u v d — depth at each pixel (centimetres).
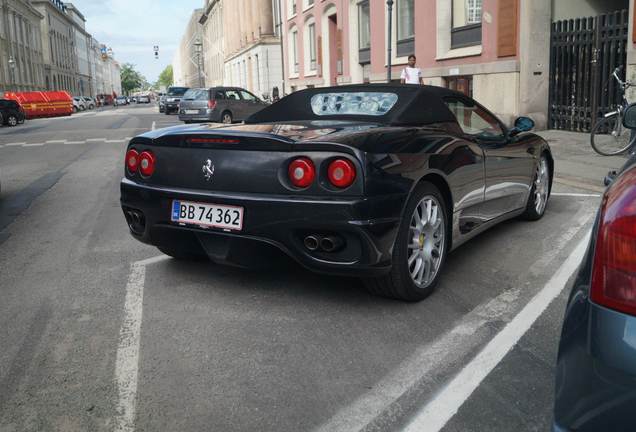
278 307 363
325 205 319
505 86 1451
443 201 383
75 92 11188
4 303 380
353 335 322
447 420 240
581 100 1317
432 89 428
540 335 318
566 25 1334
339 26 2675
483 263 446
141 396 264
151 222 387
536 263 444
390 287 353
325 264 330
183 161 371
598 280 154
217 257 369
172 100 3844
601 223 159
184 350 308
